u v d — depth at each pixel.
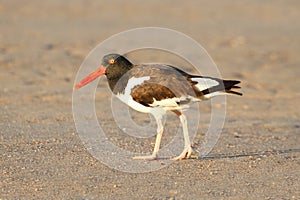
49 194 11.27
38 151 13.90
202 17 40.53
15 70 24.77
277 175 12.57
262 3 45.56
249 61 28.75
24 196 11.16
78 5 43.75
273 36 35.03
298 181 12.22
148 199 11.08
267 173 12.69
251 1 46.19
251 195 11.38
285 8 43.84
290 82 24.91
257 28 37.34
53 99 20.17
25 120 17.09
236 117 18.95
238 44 32.75
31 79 23.28
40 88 21.78
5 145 14.31
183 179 12.20
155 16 40.25
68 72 24.88
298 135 16.75
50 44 30.89
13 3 43.44
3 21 37.03
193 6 44.31
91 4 44.28
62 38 32.56
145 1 45.81
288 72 26.70
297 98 22.36
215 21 39.34
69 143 14.67
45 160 13.25
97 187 11.65
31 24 36.44
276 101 21.75
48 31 34.44
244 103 21.09
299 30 36.75
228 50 31.17
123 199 11.06
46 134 15.50
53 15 39.88
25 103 19.39
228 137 16.06
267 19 40.34
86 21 38.19
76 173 12.44
